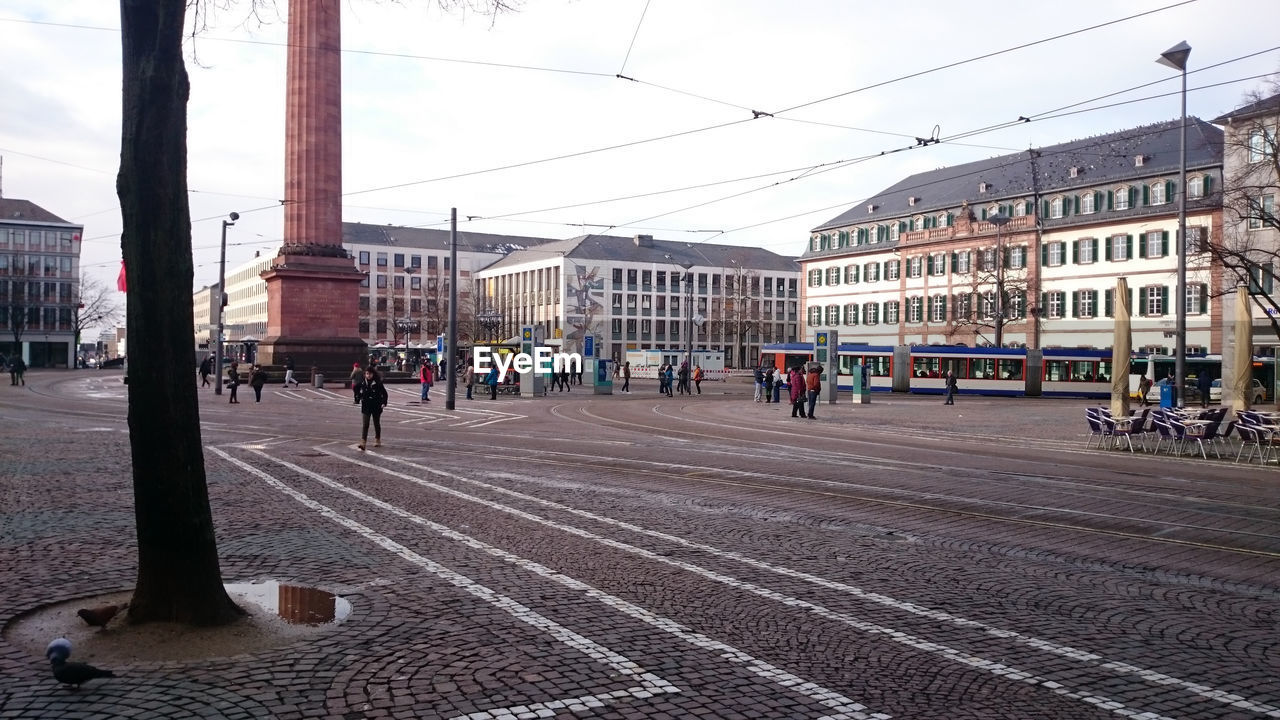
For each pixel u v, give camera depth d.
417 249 131.50
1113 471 18.09
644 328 114.94
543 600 7.58
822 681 5.80
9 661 5.81
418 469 16.14
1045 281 71.38
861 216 89.25
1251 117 27.23
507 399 45.28
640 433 25.16
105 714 5.00
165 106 6.44
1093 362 59.28
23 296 101.38
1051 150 74.00
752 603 7.64
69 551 9.03
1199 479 17.05
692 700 5.42
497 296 122.31
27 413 28.66
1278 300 38.53
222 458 17.14
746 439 23.73
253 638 6.35
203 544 6.60
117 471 14.99
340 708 5.18
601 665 6.00
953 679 5.89
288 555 9.05
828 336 45.22
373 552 9.27
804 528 11.13
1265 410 40.25
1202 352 61.28
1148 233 64.69
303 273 50.66
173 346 6.44
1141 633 7.03
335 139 50.81
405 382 63.03
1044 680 5.91
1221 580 8.89
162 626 6.42
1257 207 26.06
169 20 6.44
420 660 6.02
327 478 14.70
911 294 82.06
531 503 12.58
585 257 111.19
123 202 6.43
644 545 9.91
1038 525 11.67
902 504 13.06
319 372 51.50
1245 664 6.32
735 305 116.38
